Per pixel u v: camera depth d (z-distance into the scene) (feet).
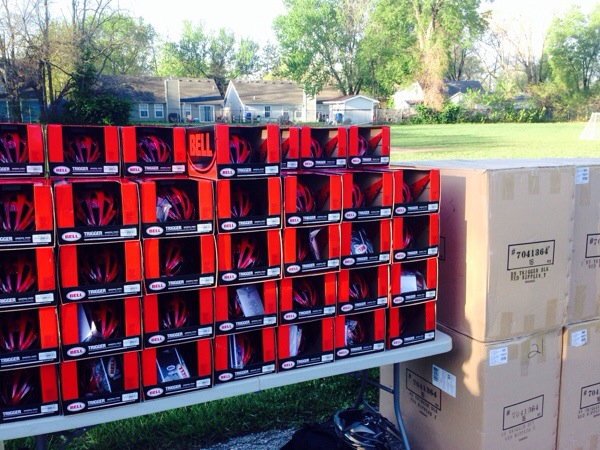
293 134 9.11
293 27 164.04
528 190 9.43
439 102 155.63
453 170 9.72
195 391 7.91
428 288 9.45
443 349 9.68
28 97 113.70
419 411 10.94
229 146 7.80
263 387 8.30
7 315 7.38
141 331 7.45
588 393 10.63
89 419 7.29
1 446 8.51
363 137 10.10
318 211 8.46
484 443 9.56
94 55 116.57
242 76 238.27
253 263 8.17
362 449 9.03
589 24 158.10
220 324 7.95
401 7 153.07
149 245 7.34
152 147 8.36
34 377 7.53
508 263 9.39
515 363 9.69
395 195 8.89
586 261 10.32
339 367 8.83
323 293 8.66
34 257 7.36
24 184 7.16
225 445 11.24
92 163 7.81
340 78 176.96
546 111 155.84
